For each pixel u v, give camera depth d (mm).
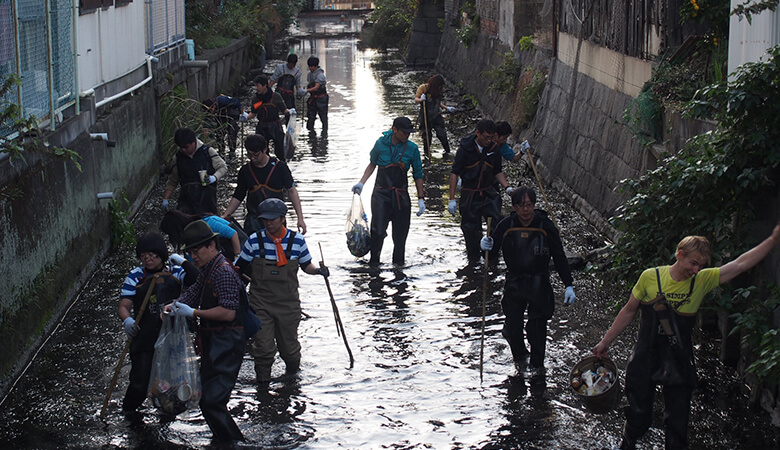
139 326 6164
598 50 13250
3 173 7070
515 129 18531
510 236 6969
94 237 10047
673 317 5293
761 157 6621
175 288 6246
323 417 6273
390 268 9922
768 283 6480
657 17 10375
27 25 7902
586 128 13328
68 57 9438
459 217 12312
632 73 11398
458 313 8461
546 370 7066
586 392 5742
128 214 11422
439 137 17516
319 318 8328
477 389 6734
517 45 20922
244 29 31391
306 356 7410
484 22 26406
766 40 6891
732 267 5242
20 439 5941
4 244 6949
